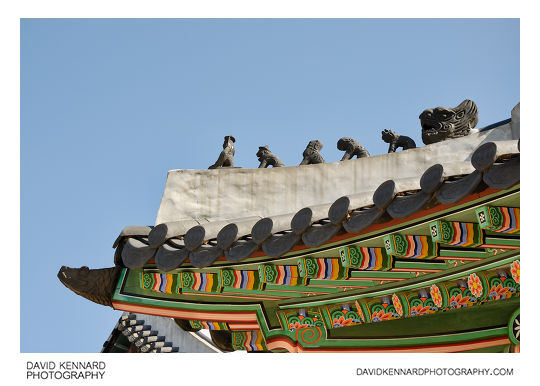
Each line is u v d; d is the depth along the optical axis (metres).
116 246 10.41
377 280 9.18
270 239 8.68
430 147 9.84
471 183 7.18
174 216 10.45
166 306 10.40
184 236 9.40
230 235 8.95
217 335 11.45
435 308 9.05
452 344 9.13
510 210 7.52
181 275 9.91
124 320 14.38
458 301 8.75
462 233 7.87
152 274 10.22
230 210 10.46
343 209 8.02
